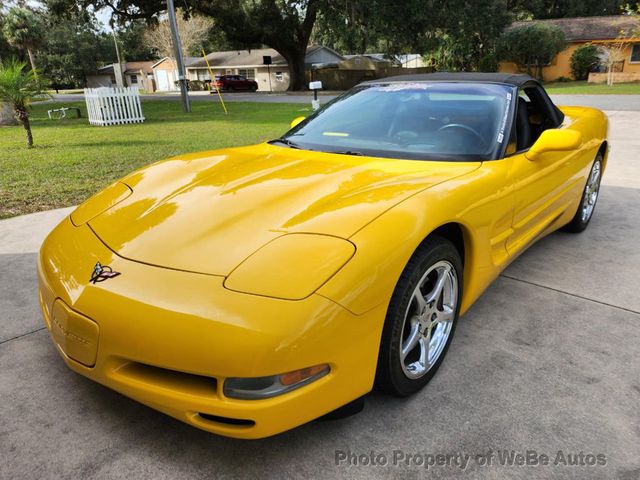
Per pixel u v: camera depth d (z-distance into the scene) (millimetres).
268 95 33594
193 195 2289
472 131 2801
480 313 2982
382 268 1757
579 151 3598
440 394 2225
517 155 2797
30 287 3352
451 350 2582
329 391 1701
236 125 13742
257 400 1591
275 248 1780
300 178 2395
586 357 2508
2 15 35875
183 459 1862
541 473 1787
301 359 1589
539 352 2555
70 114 20828
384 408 2135
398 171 2445
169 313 1630
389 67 39469
